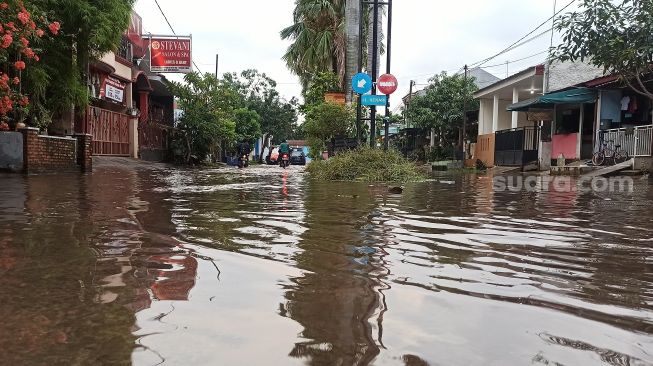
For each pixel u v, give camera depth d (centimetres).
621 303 163
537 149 1981
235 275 189
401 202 521
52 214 361
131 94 1950
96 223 319
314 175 1141
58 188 600
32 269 193
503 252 250
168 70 2098
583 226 352
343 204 486
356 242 269
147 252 229
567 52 1148
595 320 145
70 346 118
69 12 950
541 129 1930
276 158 3531
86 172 1032
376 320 140
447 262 223
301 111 2052
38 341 121
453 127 2969
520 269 211
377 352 117
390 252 244
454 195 644
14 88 884
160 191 608
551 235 307
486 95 2558
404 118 3497
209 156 2598
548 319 145
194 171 1470
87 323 134
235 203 479
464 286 181
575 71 1945
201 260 214
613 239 294
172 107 2786
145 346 118
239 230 303
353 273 197
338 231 308
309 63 2322
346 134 1595
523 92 2427
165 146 2242
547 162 1898
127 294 161
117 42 1071
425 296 166
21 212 371
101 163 1339
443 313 148
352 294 166
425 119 2919
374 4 1350
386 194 626
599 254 247
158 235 277
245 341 123
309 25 2341
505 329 135
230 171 1559
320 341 124
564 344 125
